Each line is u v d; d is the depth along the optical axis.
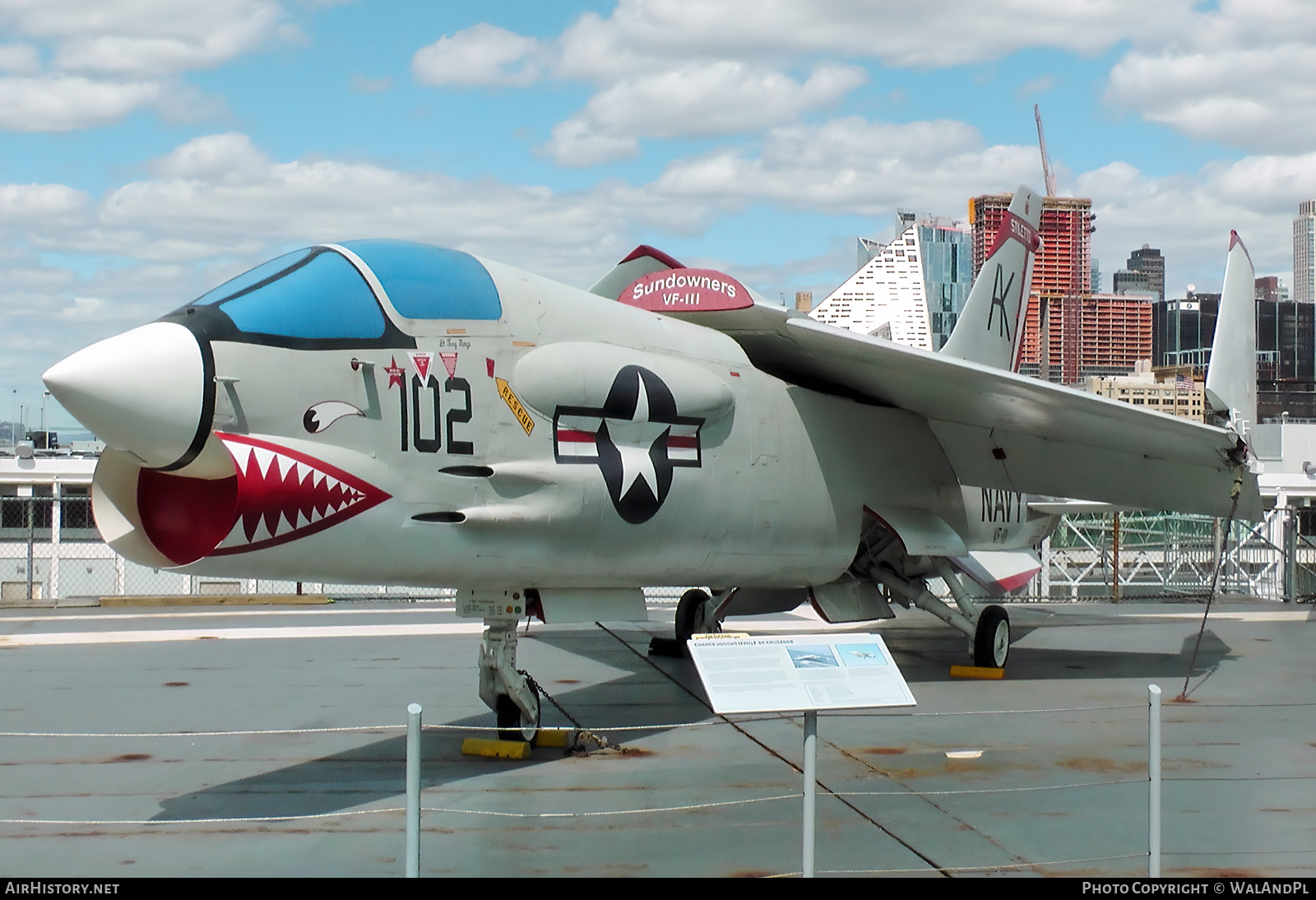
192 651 13.25
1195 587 23.03
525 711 8.25
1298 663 13.06
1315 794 7.26
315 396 6.88
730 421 9.52
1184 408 131.75
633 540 8.59
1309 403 89.38
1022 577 13.53
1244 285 12.80
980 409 10.88
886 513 11.05
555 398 8.06
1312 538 23.20
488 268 8.23
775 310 9.91
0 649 13.33
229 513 6.79
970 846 6.09
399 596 19.55
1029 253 16.03
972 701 10.55
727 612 12.66
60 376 5.95
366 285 7.37
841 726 9.37
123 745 8.44
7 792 7.09
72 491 24.55
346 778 7.48
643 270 11.76
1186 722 9.59
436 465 7.44
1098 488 12.16
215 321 6.62
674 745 8.59
